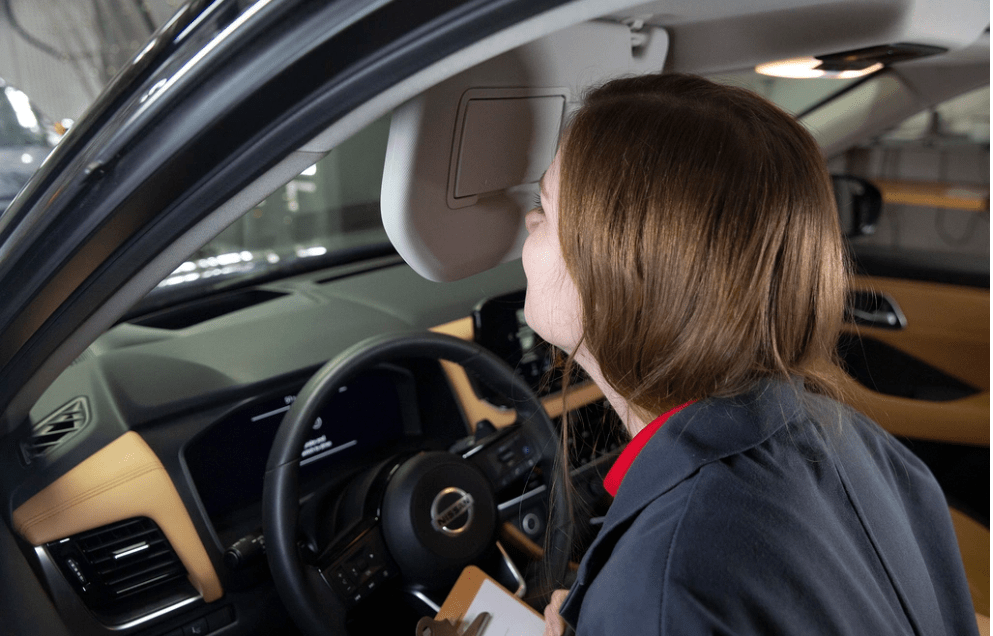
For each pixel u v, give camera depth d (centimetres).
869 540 48
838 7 66
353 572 102
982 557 133
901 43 72
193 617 110
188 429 112
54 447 105
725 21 73
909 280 215
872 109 171
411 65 40
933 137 405
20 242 56
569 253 49
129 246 54
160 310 152
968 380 202
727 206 44
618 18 70
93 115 47
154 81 44
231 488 120
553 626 72
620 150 46
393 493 104
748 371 47
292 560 96
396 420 140
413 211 60
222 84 42
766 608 38
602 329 48
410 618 113
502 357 143
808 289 47
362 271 173
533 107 65
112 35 403
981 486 188
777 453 46
